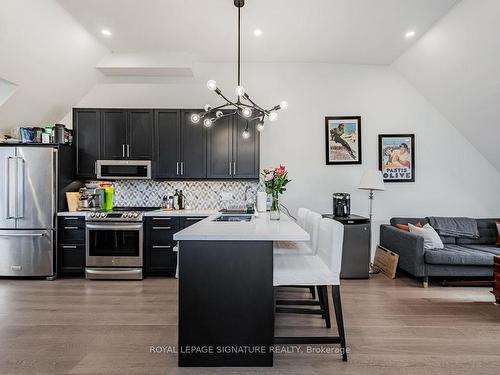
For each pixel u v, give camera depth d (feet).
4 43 9.50
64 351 6.66
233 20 10.60
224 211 11.58
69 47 11.39
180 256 6.19
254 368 6.09
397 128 14.16
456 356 6.49
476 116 12.71
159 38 11.94
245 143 13.35
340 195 12.84
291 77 14.17
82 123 13.17
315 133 14.23
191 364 6.14
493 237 12.98
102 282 11.78
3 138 12.47
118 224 12.14
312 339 6.25
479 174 14.06
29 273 12.00
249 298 6.22
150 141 13.24
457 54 11.15
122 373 5.88
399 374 5.85
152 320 8.26
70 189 13.01
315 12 10.07
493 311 8.93
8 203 11.91
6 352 6.62
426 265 11.10
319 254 7.61
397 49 12.69
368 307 9.19
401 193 14.16
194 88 14.21
